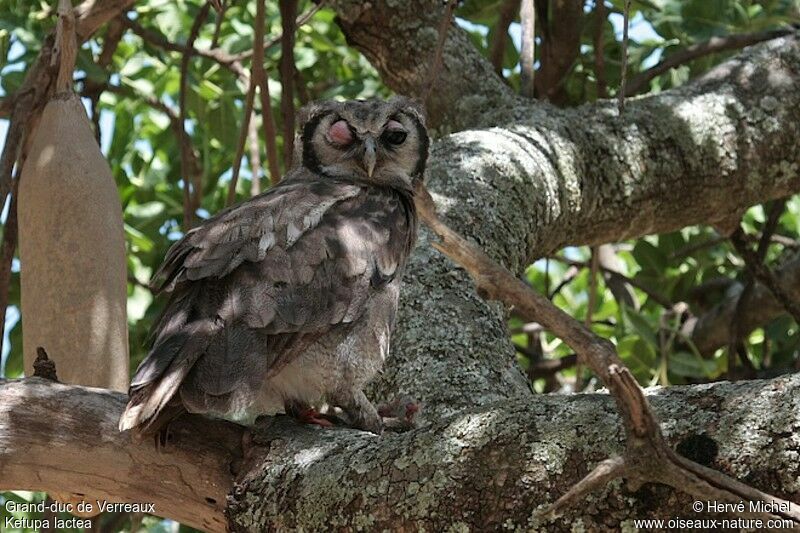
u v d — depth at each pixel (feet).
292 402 24.81
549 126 34.53
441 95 36.45
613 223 35.17
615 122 35.17
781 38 37.86
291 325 23.61
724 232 38.29
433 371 26.71
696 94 36.14
